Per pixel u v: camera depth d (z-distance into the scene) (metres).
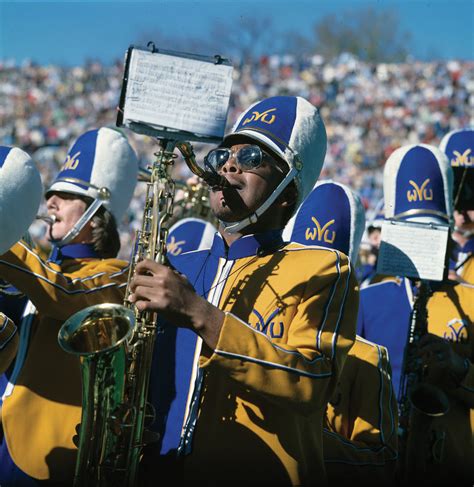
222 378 2.36
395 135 23.77
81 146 3.54
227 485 2.28
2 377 3.03
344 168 22.56
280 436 2.30
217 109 2.33
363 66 26.00
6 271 2.92
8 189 2.67
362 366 3.04
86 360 2.29
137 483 2.40
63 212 3.45
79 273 3.19
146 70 2.33
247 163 2.42
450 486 3.46
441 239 3.44
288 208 2.57
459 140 4.28
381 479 2.87
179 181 4.71
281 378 2.14
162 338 2.50
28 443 2.86
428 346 3.36
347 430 3.01
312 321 2.28
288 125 2.52
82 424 2.34
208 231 4.45
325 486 2.43
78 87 27.56
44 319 3.06
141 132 2.33
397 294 3.93
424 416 3.27
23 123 26.03
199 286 2.52
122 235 10.63
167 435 2.37
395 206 3.62
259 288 2.38
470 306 3.67
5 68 28.33
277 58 27.27
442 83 25.11
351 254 3.25
